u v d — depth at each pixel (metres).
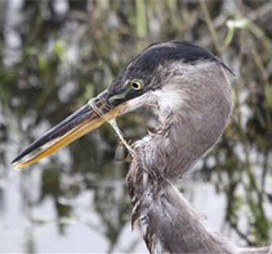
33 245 10.56
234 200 11.32
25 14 14.99
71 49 13.77
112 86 7.62
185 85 7.29
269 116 11.94
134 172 7.46
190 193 11.52
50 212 11.42
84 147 12.66
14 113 13.44
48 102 13.40
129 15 13.37
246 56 12.34
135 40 13.25
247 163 11.22
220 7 13.19
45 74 13.49
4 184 12.06
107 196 11.78
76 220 11.21
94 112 7.72
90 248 10.55
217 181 11.71
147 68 7.42
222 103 7.28
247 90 12.27
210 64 7.29
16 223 11.09
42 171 12.34
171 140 7.33
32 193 11.86
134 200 7.52
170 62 7.35
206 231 7.41
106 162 12.47
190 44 7.43
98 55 13.13
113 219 11.26
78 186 12.03
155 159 7.36
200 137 7.30
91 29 13.38
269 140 12.10
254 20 12.94
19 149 12.68
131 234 10.89
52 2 14.58
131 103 7.56
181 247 7.40
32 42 14.29
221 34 12.80
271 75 12.51
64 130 7.82
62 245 10.61
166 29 13.18
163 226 7.40
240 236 10.62
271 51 12.54
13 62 14.22
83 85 13.28
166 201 7.40
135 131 12.51
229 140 11.67
